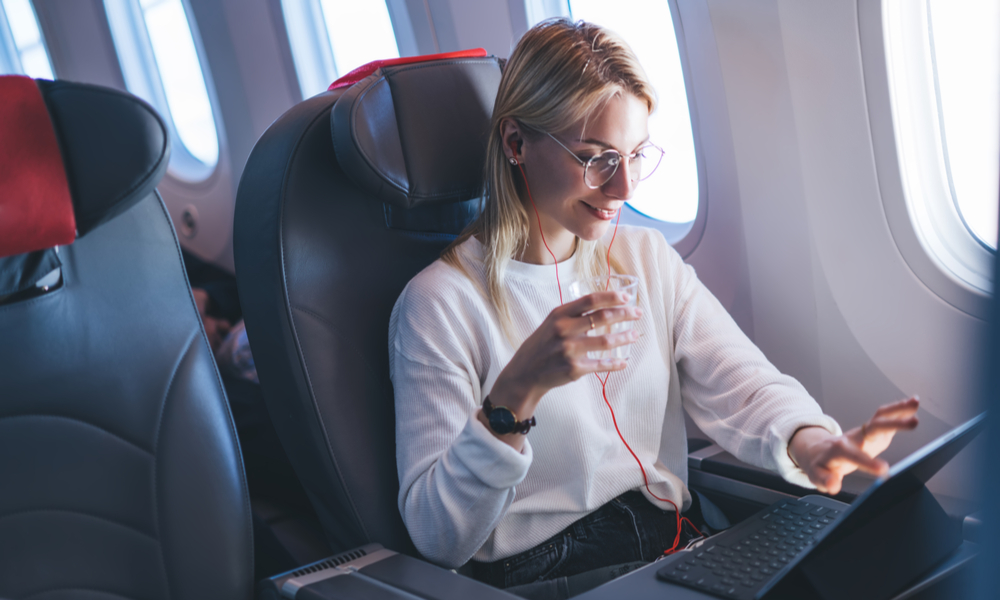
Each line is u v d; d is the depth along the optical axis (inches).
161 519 38.9
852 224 48.1
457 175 47.3
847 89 46.0
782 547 35.3
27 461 35.4
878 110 45.3
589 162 39.8
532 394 35.0
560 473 42.3
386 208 47.4
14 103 34.3
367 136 43.1
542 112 40.1
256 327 43.2
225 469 41.4
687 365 47.6
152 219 41.6
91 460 37.2
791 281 52.1
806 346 52.6
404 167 44.9
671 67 55.9
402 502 40.3
